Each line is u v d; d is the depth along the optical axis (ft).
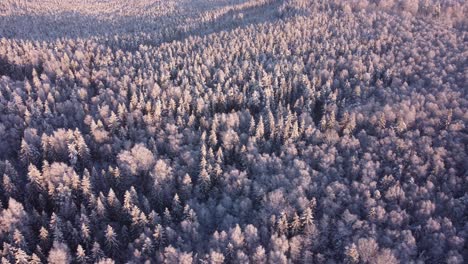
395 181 294.87
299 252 243.81
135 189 293.02
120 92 392.06
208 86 437.99
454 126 343.46
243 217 266.16
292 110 412.57
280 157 320.91
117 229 259.80
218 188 296.92
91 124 329.11
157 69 463.01
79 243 241.55
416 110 369.91
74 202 271.49
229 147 329.52
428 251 246.68
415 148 328.49
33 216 250.98
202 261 224.12
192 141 336.49
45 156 307.58
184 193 284.41
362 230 249.55
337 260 244.42
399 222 256.52
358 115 363.97
